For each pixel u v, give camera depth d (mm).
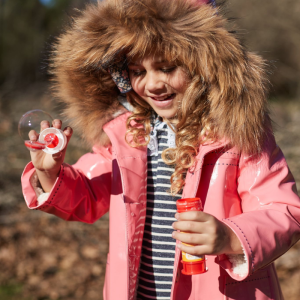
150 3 1335
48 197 1440
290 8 10859
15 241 4348
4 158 5781
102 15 1415
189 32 1314
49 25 13523
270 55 11445
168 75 1389
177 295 1385
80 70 1566
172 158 1516
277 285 1453
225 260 1245
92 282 3711
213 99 1360
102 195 1621
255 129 1335
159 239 1502
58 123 1399
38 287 3547
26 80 11672
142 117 1584
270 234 1191
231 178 1378
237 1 10820
